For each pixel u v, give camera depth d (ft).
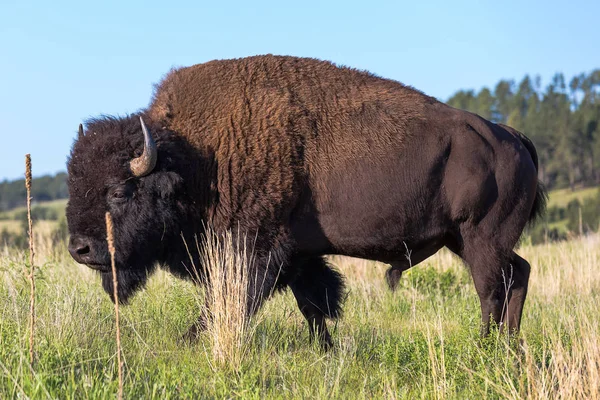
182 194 70.13
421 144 71.15
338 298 75.56
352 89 73.26
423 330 71.82
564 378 52.65
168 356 60.54
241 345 60.34
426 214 71.77
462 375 57.26
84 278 91.66
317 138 70.90
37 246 118.83
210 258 68.13
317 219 71.51
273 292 71.36
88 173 68.28
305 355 65.87
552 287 109.81
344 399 52.80
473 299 98.17
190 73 73.77
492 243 71.72
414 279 108.58
